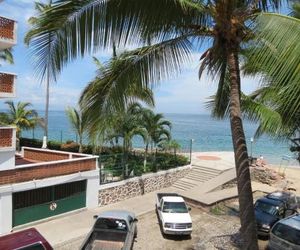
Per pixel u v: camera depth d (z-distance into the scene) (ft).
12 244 39.14
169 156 104.73
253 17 28.60
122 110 32.32
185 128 404.57
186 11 28.94
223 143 248.11
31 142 121.39
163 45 31.83
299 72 18.51
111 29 27.63
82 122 32.17
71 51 27.02
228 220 73.82
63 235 60.34
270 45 20.80
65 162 69.15
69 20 26.43
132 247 56.54
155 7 27.73
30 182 62.08
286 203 70.03
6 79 61.05
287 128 43.57
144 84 32.17
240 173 30.55
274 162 166.81
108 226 52.85
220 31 29.76
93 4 26.40
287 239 50.44
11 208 59.77
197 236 64.03
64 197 69.82
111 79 31.73
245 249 30.58
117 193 81.46
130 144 93.97
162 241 60.64
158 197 73.20
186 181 99.81
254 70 31.09
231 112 30.83
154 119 92.84
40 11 26.91
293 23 20.04
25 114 118.42
